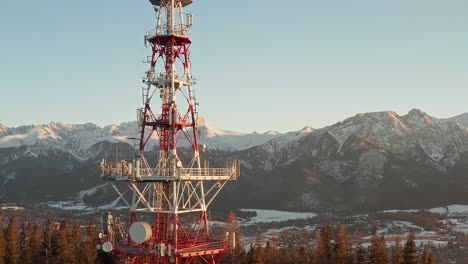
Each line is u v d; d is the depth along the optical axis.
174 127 65.19
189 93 69.06
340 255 113.88
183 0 69.56
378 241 110.94
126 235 73.81
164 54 68.25
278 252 139.50
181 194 66.88
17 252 125.19
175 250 61.06
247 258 122.00
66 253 122.75
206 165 69.00
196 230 75.69
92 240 121.50
